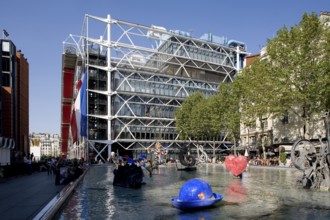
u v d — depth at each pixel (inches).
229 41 4077.3
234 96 2362.2
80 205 539.8
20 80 3636.8
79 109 2960.1
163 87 3422.7
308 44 1601.9
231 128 2436.0
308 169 805.2
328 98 1488.7
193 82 3619.6
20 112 3577.8
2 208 460.4
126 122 3191.4
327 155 757.9
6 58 2763.3
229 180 1008.2
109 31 3105.3
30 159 1408.7
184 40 3565.5
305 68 1555.1
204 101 2812.5
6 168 1033.5
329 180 743.1
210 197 522.0
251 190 738.2
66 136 5132.9
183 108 2999.5
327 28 1635.1
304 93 1585.9
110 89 3085.6
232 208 508.7
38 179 1007.0
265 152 2418.8
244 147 2832.2
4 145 1151.0
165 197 633.6
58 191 665.6
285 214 464.4
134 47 3223.4
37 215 394.3
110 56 3122.5
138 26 3250.5
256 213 471.2
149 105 3324.3
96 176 1239.5
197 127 2711.6
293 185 844.0
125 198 620.7
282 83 1635.1
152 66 3570.4
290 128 2316.7
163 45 3629.4
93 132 3056.1
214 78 3801.7
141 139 3221.0
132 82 3245.6
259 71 1883.6
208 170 1600.6
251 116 2154.3
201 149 2923.2
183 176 1189.7
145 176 1192.2
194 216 451.8
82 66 3314.5
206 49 3683.6
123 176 837.2
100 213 470.9
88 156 2910.9
